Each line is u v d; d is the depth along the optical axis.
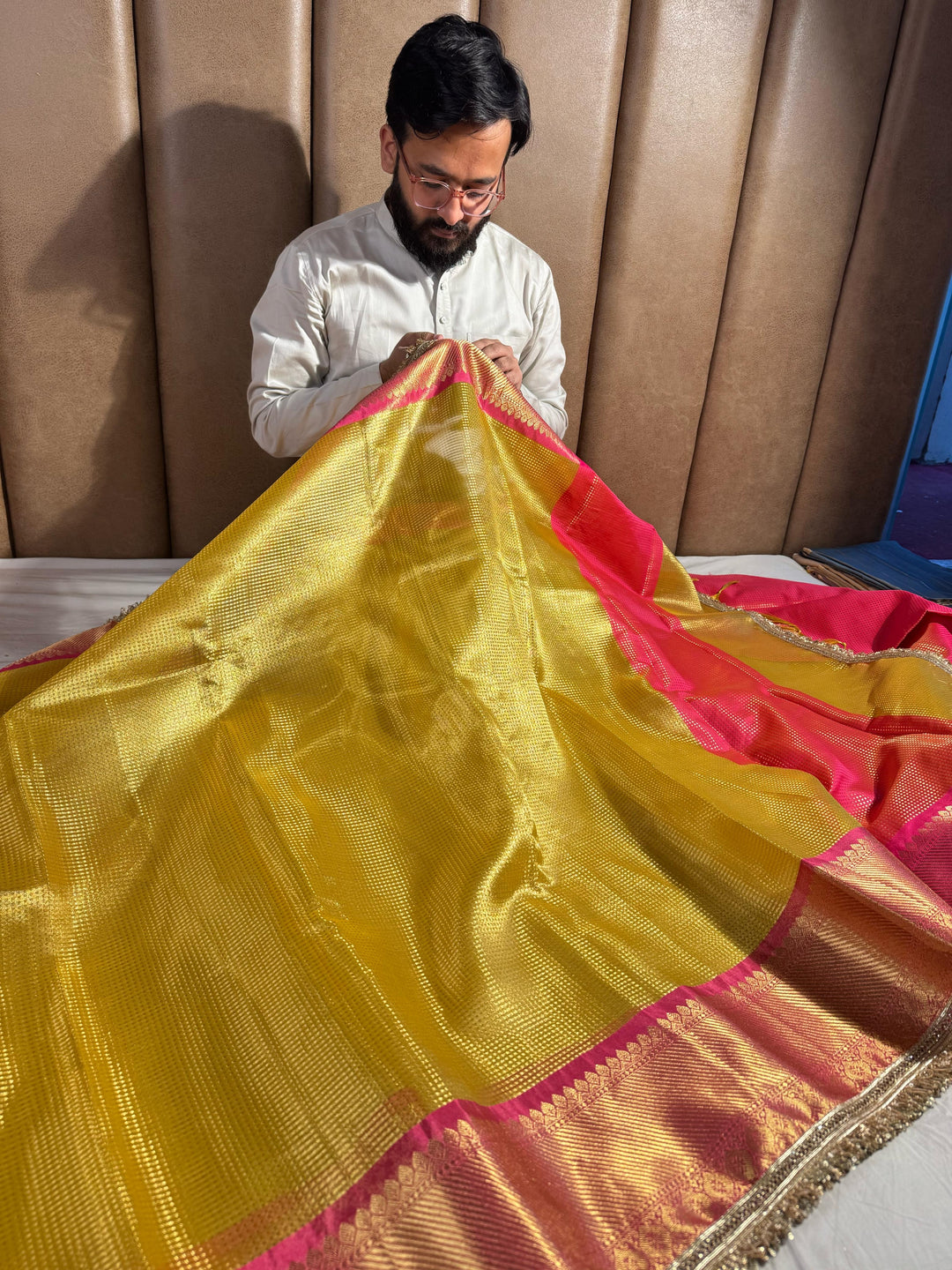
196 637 1.13
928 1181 0.83
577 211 2.09
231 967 0.91
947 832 1.20
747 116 2.11
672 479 2.44
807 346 2.38
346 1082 0.79
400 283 1.72
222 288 1.96
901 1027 0.96
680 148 2.08
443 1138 0.73
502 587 1.24
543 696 1.25
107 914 0.98
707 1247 0.75
